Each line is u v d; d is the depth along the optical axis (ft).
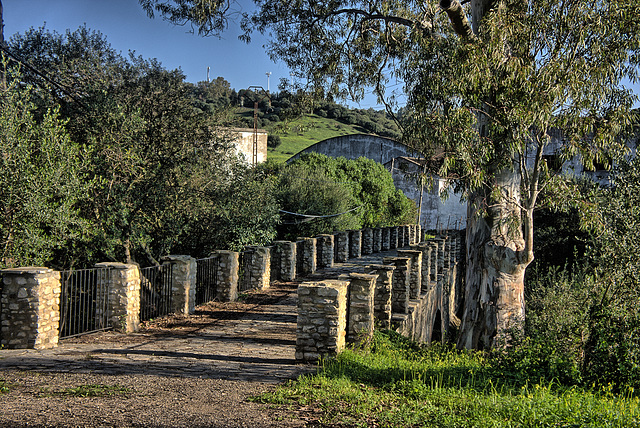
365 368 27.14
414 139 49.52
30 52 65.10
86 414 17.40
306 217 96.22
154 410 18.38
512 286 44.19
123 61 64.34
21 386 20.89
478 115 44.68
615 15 37.55
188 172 58.80
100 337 35.47
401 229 127.75
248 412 18.80
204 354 31.04
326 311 29.53
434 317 78.23
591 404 20.85
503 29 38.81
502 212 44.21
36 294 30.78
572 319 34.35
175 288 46.37
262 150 131.75
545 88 38.34
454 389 22.67
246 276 62.64
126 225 50.85
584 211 37.73
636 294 33.53
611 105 39.68
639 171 37.14
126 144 51.31
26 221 39.27
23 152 39.50
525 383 25.94
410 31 57.26
